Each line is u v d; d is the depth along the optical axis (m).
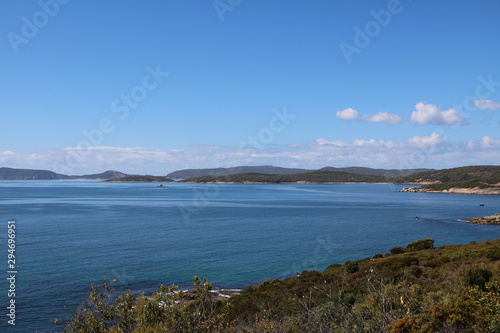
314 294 18.45
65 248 55.19
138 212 116.06
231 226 86.25
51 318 26.53
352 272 31.98
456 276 17.08
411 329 6.58
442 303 9.38
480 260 25.48
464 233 77.06
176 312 8.29
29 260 46.47
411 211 126.12
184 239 66.44
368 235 74.00
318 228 83.81
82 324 8.70
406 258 30.73
